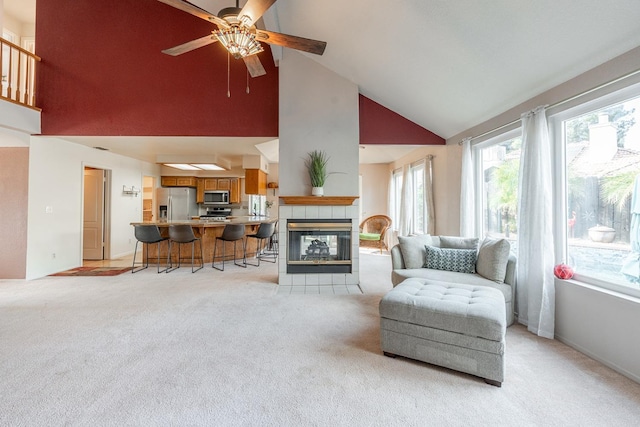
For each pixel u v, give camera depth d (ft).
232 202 27.35
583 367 7.10
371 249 26.22
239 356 7.52
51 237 16.19
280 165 14.28
